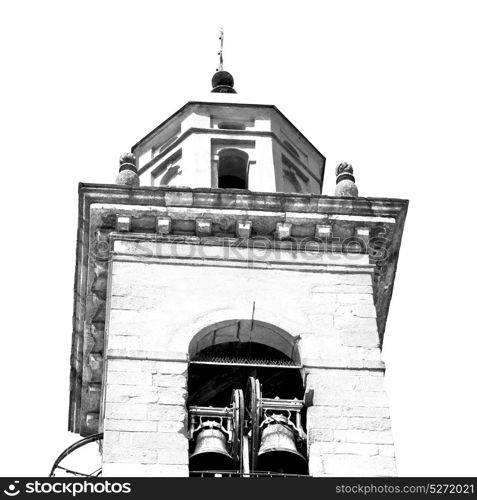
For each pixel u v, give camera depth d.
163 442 38.03
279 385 40.78
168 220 42.81
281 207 43.19
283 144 47.97
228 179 47.22
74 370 44.38
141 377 39.34
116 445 37.88
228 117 48.00
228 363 40.25
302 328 40.97
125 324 40.56
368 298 41.91
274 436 38.47
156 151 48.22
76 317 43.94
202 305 41.25
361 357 40.31
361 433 38.56
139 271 41.91
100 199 43.03
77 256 43.25
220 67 52.38
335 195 43.75
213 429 38.72
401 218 43.59
